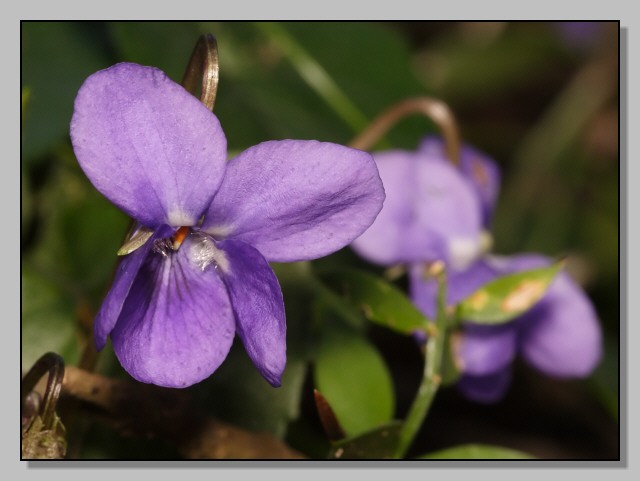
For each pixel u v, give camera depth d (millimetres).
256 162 134
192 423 147
